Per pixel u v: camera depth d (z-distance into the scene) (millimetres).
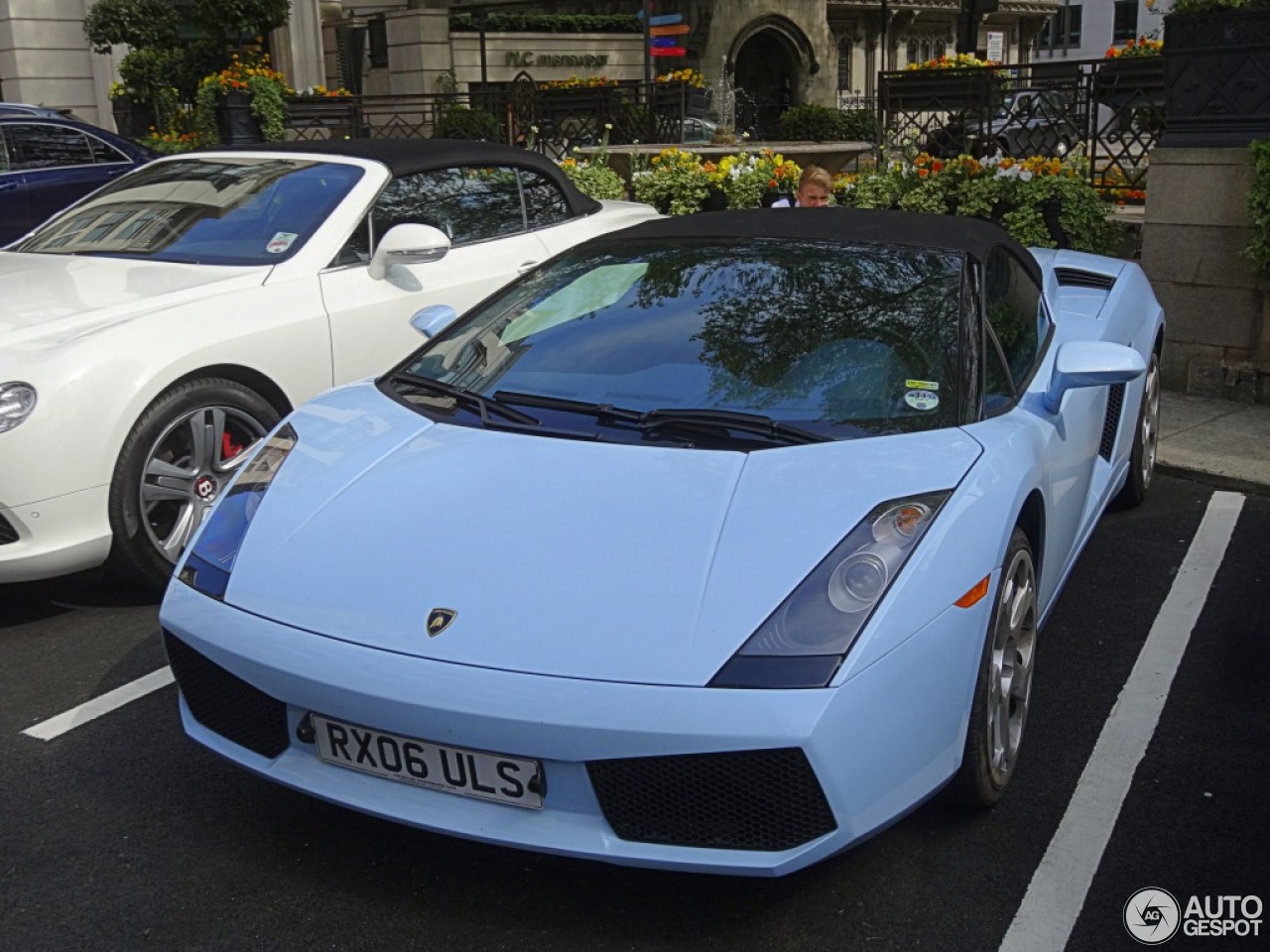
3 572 3959
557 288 3842
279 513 2980
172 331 4359
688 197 9820
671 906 2715
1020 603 3096
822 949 2576
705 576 2559
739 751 2336
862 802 2447
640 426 3115
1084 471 3910
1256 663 3932
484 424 3238
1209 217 7020
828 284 3553
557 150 14836
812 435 3016
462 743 2443
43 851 2932
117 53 21594
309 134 15250
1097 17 54500
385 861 2891
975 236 3816
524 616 2521
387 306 5137
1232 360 7129
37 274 4945
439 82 22750
